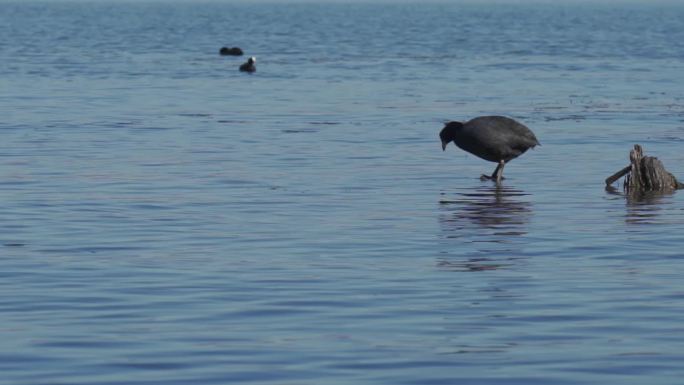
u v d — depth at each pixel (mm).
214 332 12031
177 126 33938
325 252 16344
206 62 67375
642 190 22938
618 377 10508
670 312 12906
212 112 38344
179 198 21219
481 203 21094
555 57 75688
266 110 39281
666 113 38812
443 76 57250
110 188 22344
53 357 11094
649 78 56594
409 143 30375
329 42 96688
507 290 14000
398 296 13672
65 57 70750
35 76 54750
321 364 10906
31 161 26188
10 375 10516
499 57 75125
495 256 16094
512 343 11641
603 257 16062
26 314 12742
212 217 19250
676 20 191500
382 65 65750
